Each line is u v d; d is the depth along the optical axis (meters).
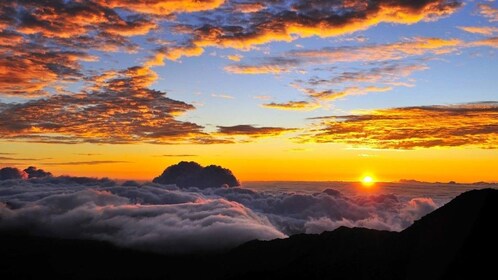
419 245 101.44
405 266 98.69
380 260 107.31
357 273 107.75
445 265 84.50
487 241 85.88
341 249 124.44
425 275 87.94
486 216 92.00
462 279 79.50
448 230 96.12
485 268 80.19
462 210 98.25
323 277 114.50
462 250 85.44
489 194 98.00
